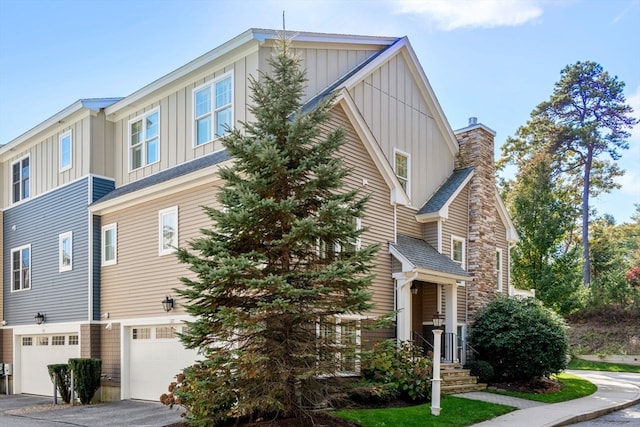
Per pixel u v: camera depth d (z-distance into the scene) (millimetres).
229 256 9305
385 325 10086
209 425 9680
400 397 13641
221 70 15281
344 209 9758
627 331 31094
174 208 15086
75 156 18656
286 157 10000
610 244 43000
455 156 20828
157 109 17203
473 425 11297
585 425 11961
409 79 18750
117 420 12445
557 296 23750
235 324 9086
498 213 21812
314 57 15820
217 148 15070
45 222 19750
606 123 41094
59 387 16219
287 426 9523
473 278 18766
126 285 16359
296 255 10266
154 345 15406
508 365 17109
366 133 15531
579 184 43062
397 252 15766
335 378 10422
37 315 19141
